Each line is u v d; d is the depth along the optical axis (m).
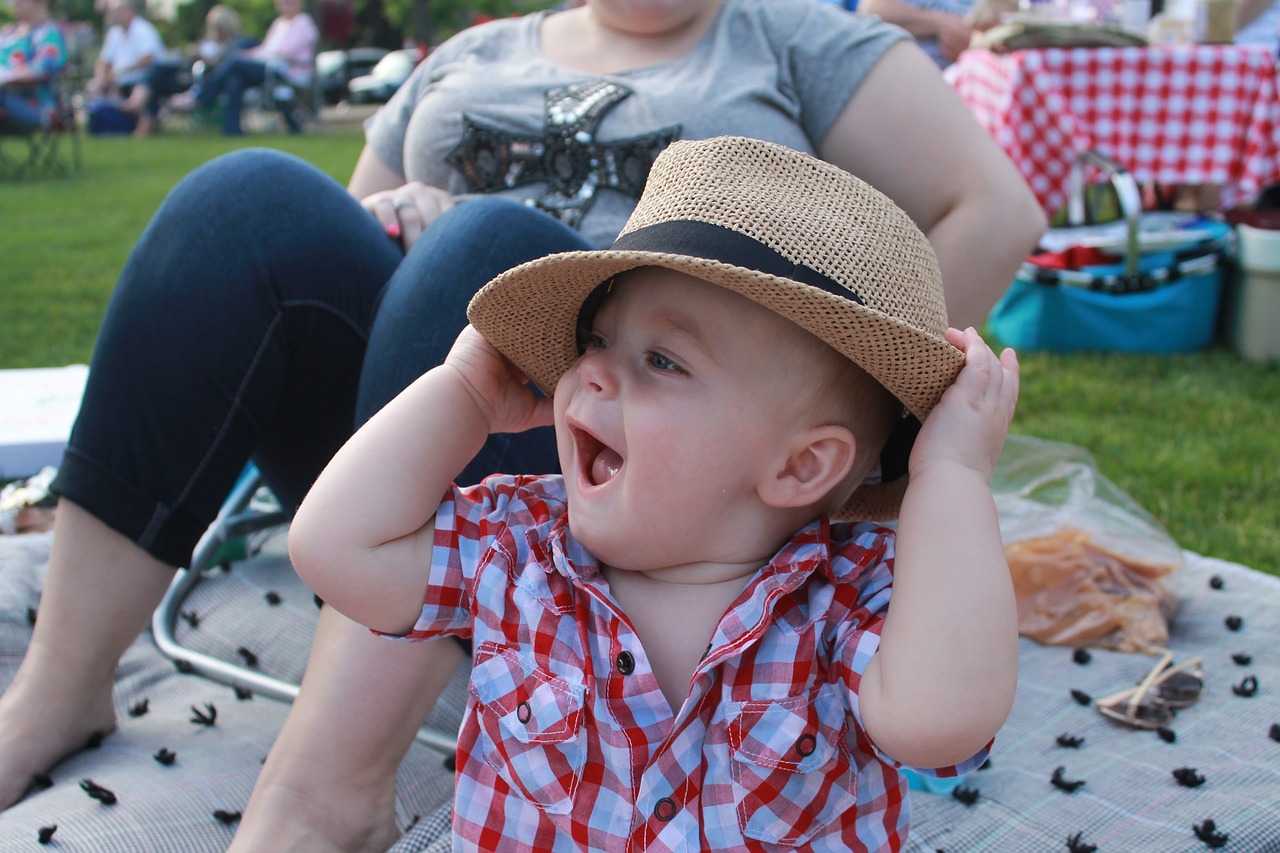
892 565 1.13
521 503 1.24
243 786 1.56
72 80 10.62
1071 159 4.45
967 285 1.80
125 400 1.54
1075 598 2.02
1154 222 4.63
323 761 1.35
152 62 15.84
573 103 1.90
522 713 1.11
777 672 1.08
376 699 1.36
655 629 1.13
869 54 1.89
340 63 22.64
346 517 1.14
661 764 1.07
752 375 1.06
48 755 1.57
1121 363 4.44
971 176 1.84
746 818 1.06
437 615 1.17
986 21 4.89
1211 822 1.46
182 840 1.43
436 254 1.52
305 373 1.69
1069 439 3.56
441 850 1.31
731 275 0.99
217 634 2.08
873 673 1.03
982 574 1.00
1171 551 2.13
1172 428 3.68
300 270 1.62
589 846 1.08
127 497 1.54
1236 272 4.57
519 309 1.18
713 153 1.15
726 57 1.94
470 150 1.95
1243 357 4.51
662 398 1.06
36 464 2.90
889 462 1.25
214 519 1.62
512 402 1.29
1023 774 1.64
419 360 1.48
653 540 1.10
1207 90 4.33
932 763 1.00
